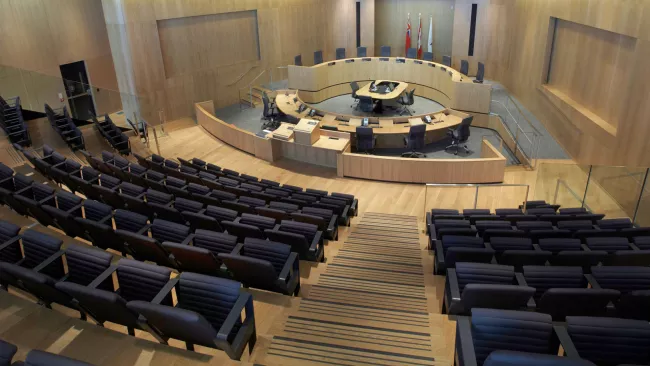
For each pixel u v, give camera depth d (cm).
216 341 329
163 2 1305
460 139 1100
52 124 973
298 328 425
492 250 483
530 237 575
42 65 1291
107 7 1255
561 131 1145
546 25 1213
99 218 561
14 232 461
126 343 371
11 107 997
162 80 1361
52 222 554
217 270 467
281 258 473
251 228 533
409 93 1335
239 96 1564
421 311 479
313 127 1042
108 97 1167
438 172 971
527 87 1348
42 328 388
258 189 793
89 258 416
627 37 891
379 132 1138
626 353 313
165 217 593
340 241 694
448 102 1402
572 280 428
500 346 321
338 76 1569
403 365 377
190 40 1407
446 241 540
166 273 386
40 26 1271
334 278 557
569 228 627
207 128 1298
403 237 719
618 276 429
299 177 1027
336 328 426
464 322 330
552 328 317
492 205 853
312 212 667
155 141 1197
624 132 880
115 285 462
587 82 1054
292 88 1529
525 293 369
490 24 1569
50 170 701
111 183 700
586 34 1051
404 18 1850
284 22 1625
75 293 338
